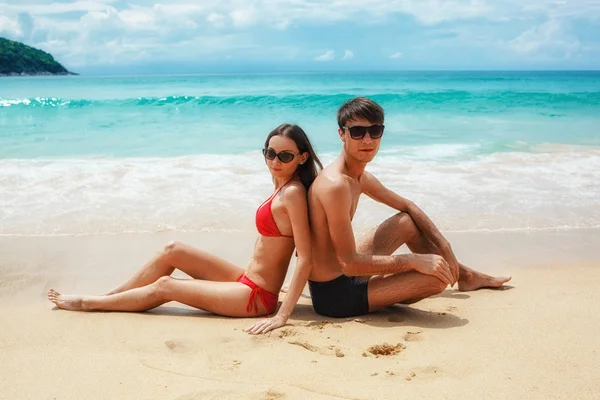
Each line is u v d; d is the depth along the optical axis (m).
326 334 3.97
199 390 3.10
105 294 4.71
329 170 4.28
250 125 16.50
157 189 8.55
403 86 39.81
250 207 7.70
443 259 4.23
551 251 6.11
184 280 4.54
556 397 2.98
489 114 19.22
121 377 3.29
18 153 11.80
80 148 12.48
